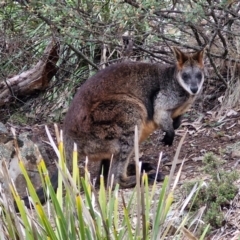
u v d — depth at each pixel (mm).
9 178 5281
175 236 5945
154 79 9859
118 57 13625
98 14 11984
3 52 13188
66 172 5262
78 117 9133
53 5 10914
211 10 11344
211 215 7398
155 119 9914
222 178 7977
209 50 11820
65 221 5203
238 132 10969
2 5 11586
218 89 13055
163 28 12281
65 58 13609
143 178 5246
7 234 5211
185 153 10531
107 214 5695
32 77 13352
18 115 13648
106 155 9219
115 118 9148
